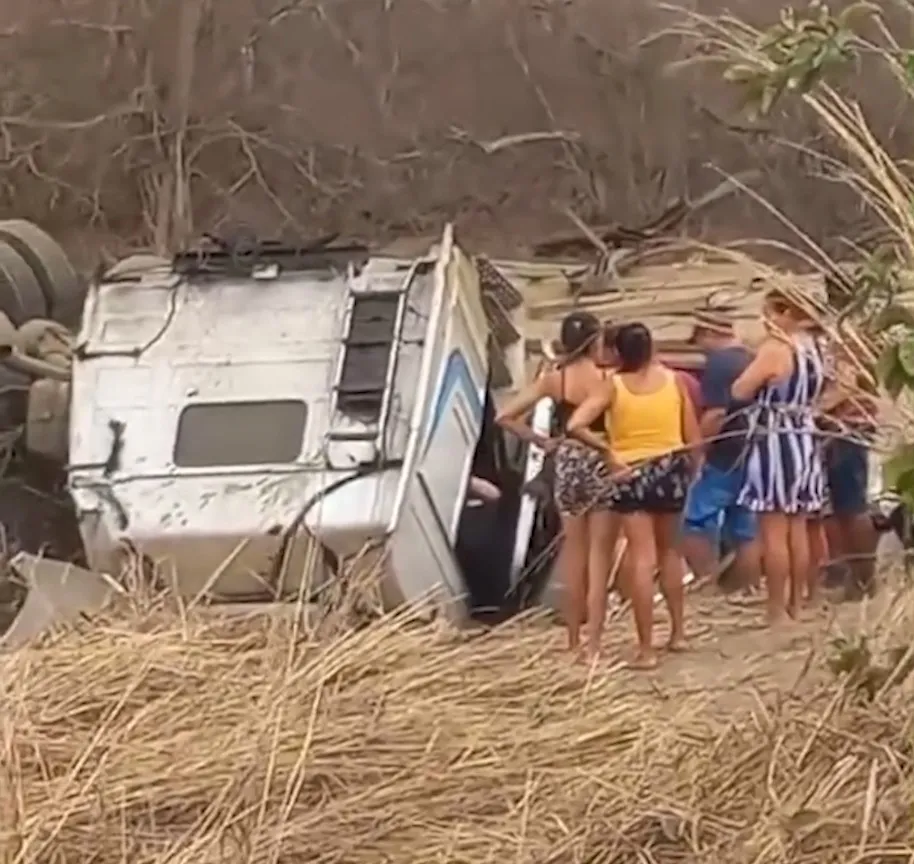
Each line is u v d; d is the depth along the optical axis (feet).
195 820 41.68
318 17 164.55
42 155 163.02
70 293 97.40
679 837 38.70
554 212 153.99
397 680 49.47
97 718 47.62
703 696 46.88
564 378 59.88
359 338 72.08
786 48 34.65
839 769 38.63
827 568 61.41
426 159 161.38
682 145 137.28
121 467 70.49
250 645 54.13
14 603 64.85
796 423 56.65
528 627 64.34
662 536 59.26
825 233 64.18
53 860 40.19
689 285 79.66
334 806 41.19
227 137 160.45
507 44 158.92
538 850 38.81
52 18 163.53
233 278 75.56
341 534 66.80
